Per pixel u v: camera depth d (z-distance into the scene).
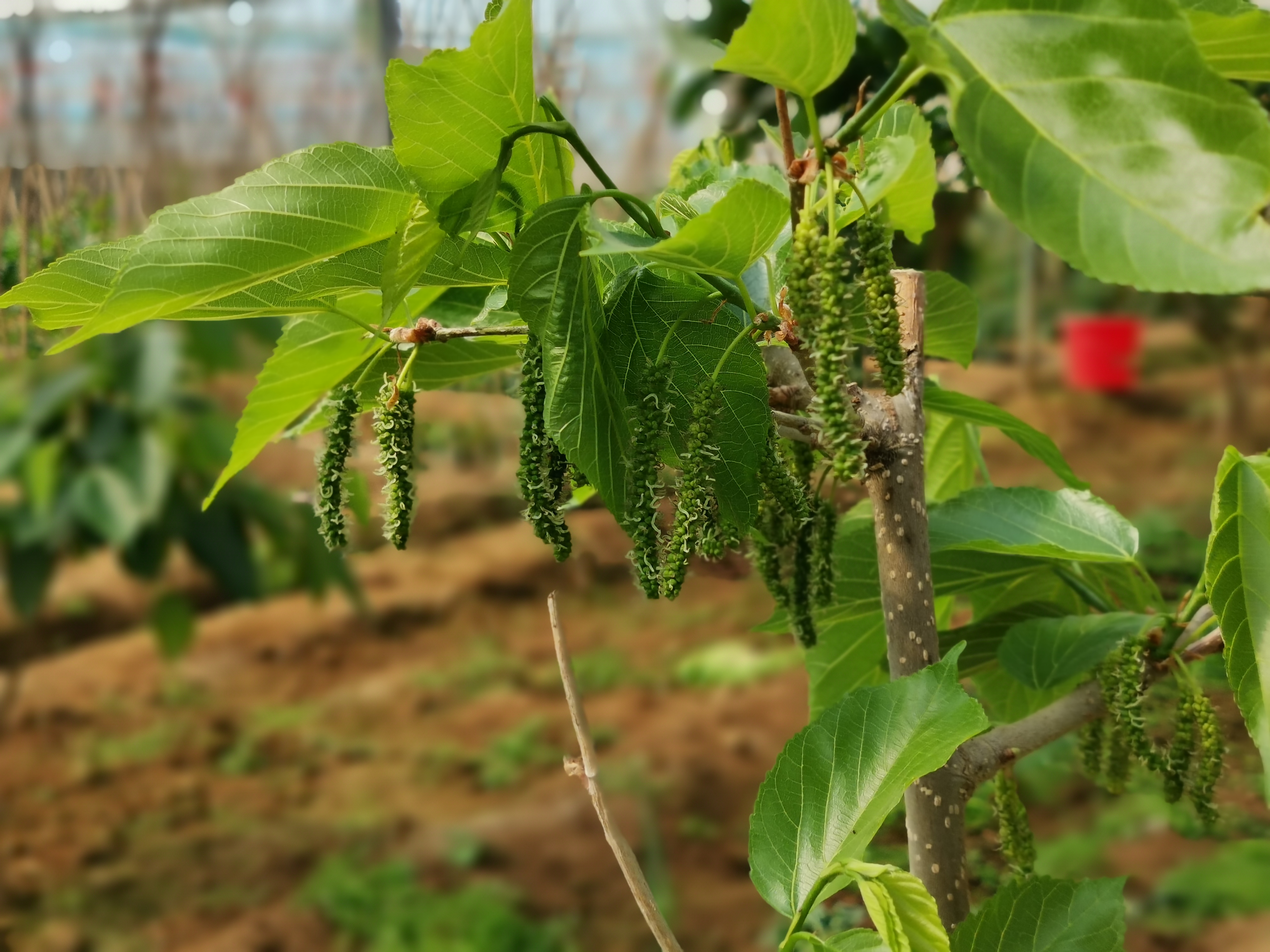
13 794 3.11
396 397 0.61
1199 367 5.03
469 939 2.39
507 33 0.54
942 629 0.90
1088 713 0.70
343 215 0.58
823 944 0.57
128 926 2.54
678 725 3.24
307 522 2.77
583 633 3.89
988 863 0.85
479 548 4.41
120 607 4.14
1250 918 1.89
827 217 0.55
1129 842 2.09
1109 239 0.46
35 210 1.37
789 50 0.50
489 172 0.57
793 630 0.71
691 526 0.57
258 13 2.34
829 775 0.60
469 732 3.35
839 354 0.53
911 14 0.49
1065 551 0.73
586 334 0.56
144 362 2.51
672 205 0.69
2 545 2.53
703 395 0.57
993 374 5.07
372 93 2.16
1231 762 0.86
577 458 0.56
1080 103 0.47
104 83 1.97
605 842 2.74
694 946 2.35
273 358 0.69
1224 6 0.56
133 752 3.33
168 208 0.56
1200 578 0.68
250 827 2.93
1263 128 0.45
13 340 1.13
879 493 0.66
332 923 2.50
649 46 1.97
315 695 3.64
